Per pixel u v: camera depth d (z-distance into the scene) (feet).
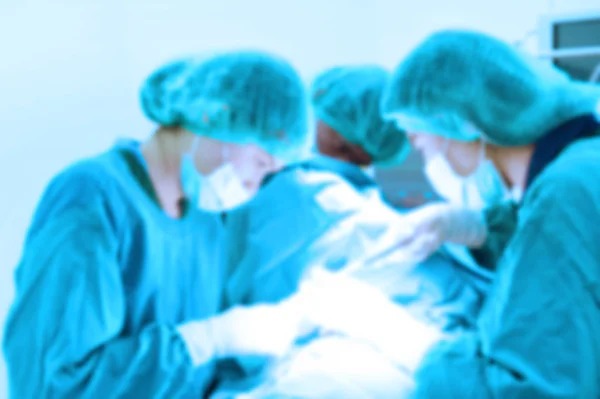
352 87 4.46
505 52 4.01
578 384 3.49
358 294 4.46
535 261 3.67
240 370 4.32
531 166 4.08
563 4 4.44
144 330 4.16
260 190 4.45
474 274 4.57
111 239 4.09
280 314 4.41
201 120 4.17
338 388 3.99
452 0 4.56
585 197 3.67
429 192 4.52
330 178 4.56
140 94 4.27
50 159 4.26
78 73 4.30
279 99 4.12
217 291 4.49
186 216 4.38
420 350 4.13
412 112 4.17
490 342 3.77
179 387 4.04
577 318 3.54
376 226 4.56
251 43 4.49
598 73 4.32
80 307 3.93
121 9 4.34
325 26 4.59
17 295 4.00
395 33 4.63
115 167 4.24
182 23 4.39
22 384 3.92
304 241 4.52
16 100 4.23
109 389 3.92
